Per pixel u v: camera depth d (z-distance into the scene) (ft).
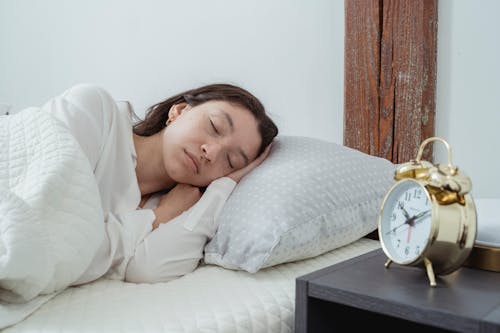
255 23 6.39
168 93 7.31
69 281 3.15
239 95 4.50
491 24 4.80
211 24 6.81
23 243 2.68
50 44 8.66
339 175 4.00
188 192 4.30
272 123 4.59
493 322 2.07
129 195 4.05
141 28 7.52
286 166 3.98
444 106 5.11
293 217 3.52
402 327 3.19
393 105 5.19
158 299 3.13
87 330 2.62
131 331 2.63
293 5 6.04
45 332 2.60
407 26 5.05
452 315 2.17
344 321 2.91
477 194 4.97
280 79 6.24
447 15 5.04
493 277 2.74
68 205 3.06
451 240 2.59
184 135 4.21
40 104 8.93
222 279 3.53
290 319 3.13
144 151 4.47
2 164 3.14
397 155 5.19
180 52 7.15
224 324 2.84
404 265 2.73
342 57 5.69
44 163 3.09
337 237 3.83
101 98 4.05
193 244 3.91
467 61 4.95
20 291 2.78
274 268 3.73
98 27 8.00
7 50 9.27
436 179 2.60
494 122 4.83
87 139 3.76
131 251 3.74
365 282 2.62
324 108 5.89
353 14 5.37
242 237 3.61
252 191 3.87
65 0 8.34
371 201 4.07
